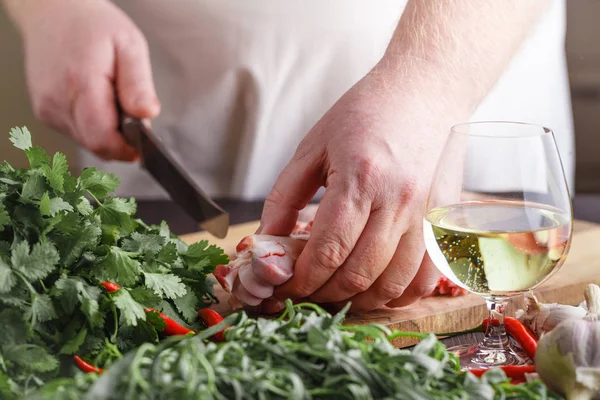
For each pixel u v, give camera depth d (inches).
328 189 32.2
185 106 54.7
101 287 29.4
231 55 53.1
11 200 30.0
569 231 29.3
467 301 35.2
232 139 55.5
